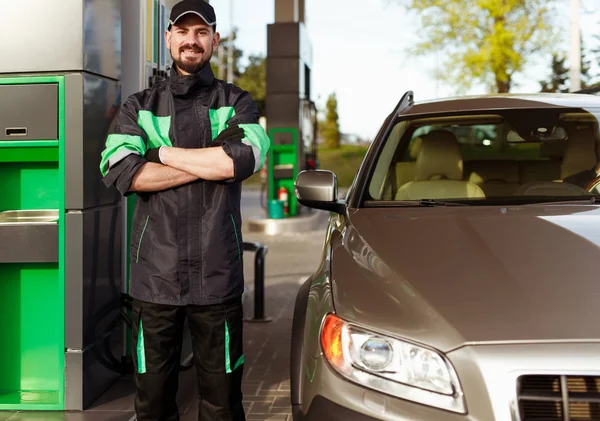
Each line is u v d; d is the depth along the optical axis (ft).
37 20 12.62
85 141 12.82
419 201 11.58
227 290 10.23
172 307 10.21
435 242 9.19
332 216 13.16
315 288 9.33
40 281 13.80
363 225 10.45
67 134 12.70
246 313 23.15
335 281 8.92
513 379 7.07
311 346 8.43
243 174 10.04
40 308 13.82
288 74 52.08
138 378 10.46
